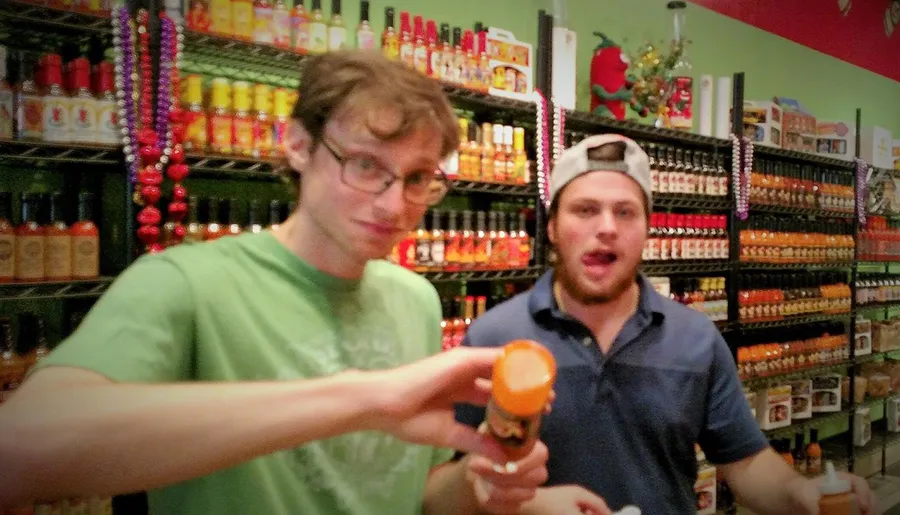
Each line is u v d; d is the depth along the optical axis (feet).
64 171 6.80
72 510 5.61
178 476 1.84
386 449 3.15
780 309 13.30
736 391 4.80
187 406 1.86
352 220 2.70
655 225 11.05
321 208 2.76
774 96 15.81
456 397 2.65
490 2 10.54
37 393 1.87
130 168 5.83
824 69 17.88
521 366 2.30
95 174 6.87
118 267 6.79
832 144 15.71
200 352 2.68
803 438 14.61
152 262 2.75
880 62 20.02
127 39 5.79
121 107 5.80
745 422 4.72
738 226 12.33
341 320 3.15
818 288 14.30
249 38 6.78
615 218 4.55
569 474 4.48
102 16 5.78
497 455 2.38
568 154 4.77
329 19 7.85
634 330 4.64
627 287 4.73
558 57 9.86
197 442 1.83
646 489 4.45
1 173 6.48
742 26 15.21
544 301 4.75
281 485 2.83
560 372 4.57
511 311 4.93
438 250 8.33
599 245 4.50
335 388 2.03
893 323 17.13
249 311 2.88
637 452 4.50
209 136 6.57
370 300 3.33
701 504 11.52
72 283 5.78
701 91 12.59
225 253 2.99
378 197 2.64
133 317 2.38
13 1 5.34
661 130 11.16
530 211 9.87
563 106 9.66
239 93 6.72
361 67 2.67
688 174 11.53
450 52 8.44
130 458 1.78
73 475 1.74
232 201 6.83
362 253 2.80
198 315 2.67
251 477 2.72
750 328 12.93
